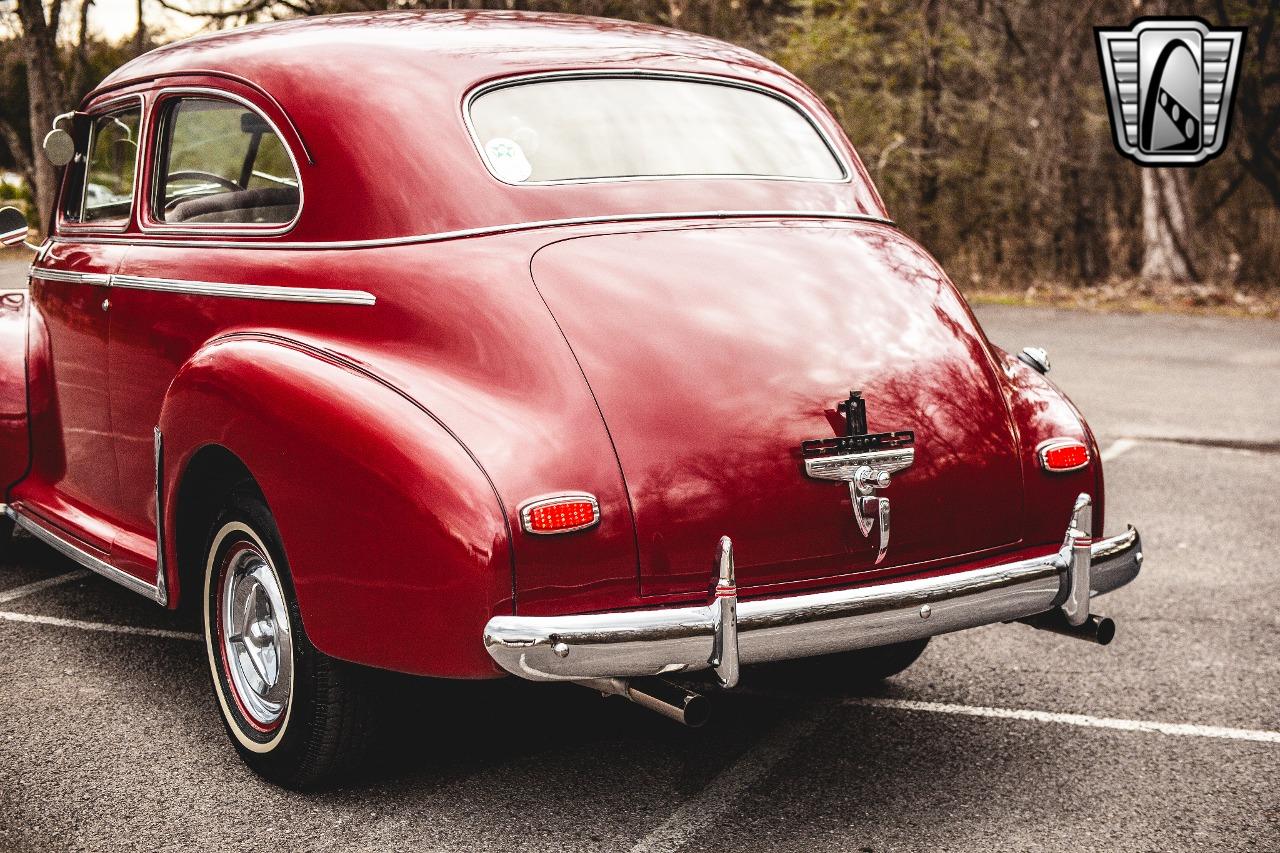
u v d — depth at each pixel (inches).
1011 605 127.9
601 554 113.1
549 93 143.0
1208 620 199.9
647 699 112.8
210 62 156.9
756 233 136.2
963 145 940.0
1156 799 137.4
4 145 823.7
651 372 119.3
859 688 171.0
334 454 117.9
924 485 126.7
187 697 163.0
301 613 124.0
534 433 114.2
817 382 124.0
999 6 929.5
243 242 144.4
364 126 135.9
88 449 174.6
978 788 139.7
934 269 143.1
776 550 120.0
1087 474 138.7
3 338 191.9
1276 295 809.5
